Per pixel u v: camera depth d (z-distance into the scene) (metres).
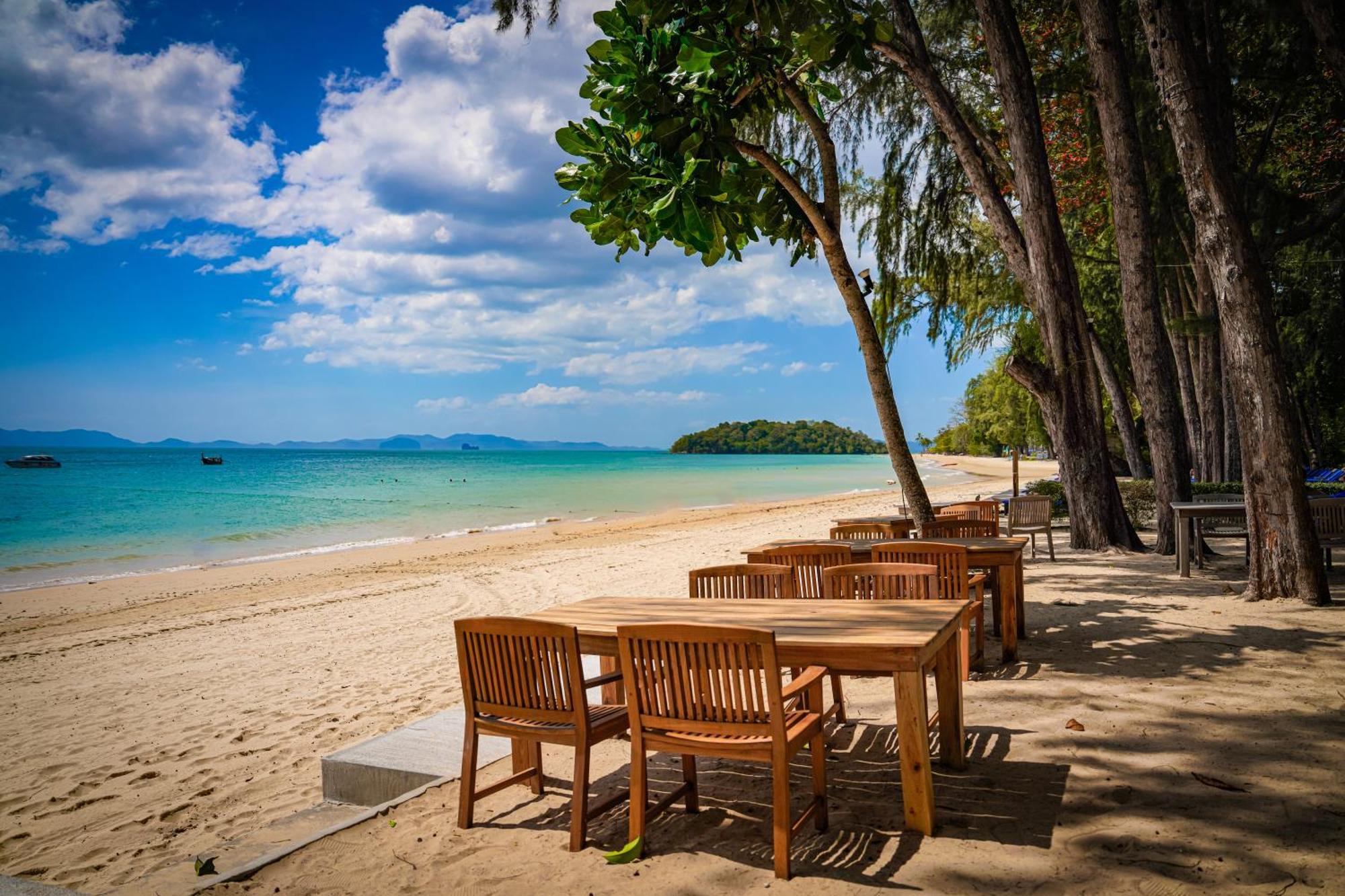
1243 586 7.70
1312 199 12.48
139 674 8.26
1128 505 15.66
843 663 3.02
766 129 11.18
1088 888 2.48
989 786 3.33
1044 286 11.16
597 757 4.20
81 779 5.27
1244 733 3.72
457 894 2.79
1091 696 4.43
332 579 15.01
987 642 6.02
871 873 2.68
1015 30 11.03
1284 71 12.70
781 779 2.71
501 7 9.92
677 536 20.30
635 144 5.64
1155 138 13.30
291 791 4.71
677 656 2.91
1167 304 19.73
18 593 14.43
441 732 4.66
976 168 11.54
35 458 82.31
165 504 35.66
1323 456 28.56
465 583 13.41
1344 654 5.03
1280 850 2.63
